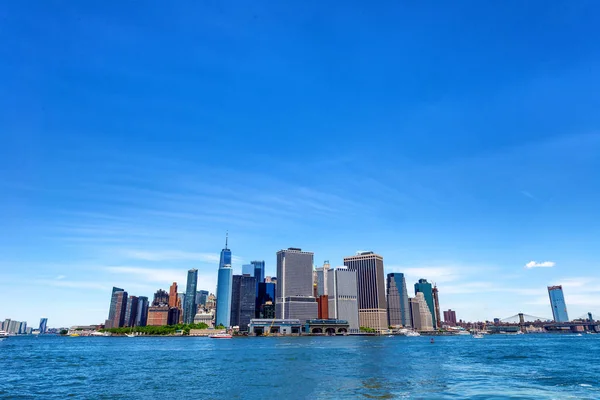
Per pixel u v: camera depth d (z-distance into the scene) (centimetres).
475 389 6894
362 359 14088
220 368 11356
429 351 19150
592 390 6738
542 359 13525
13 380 9156
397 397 6256
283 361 13550
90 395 7050
